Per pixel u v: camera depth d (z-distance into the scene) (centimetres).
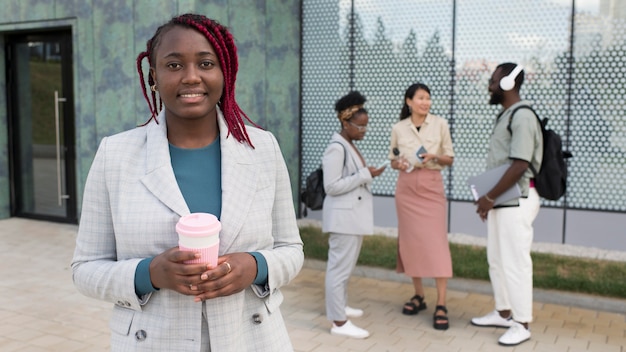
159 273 141
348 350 398
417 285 479
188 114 152
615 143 622
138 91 691
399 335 427
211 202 156
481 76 670
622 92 612
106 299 153
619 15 605
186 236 137
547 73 644
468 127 682
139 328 152
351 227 414
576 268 535
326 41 751
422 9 692
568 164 647
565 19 629
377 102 727
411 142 456
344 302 424
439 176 455
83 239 158
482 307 491
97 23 712
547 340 418
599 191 635
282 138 752
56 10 741
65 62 779
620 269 529
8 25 778
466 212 752
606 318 464
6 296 498
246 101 698
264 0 716
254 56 707
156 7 664
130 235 150
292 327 441
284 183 174
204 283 139
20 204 838
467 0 670
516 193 397
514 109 400
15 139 830
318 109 764
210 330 150
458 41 678
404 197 454
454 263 562
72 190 795
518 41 652
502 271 432
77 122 742
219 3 661
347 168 420
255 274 151
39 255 637
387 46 715
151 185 152
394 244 620
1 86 814
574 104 636
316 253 622
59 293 509
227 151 159
